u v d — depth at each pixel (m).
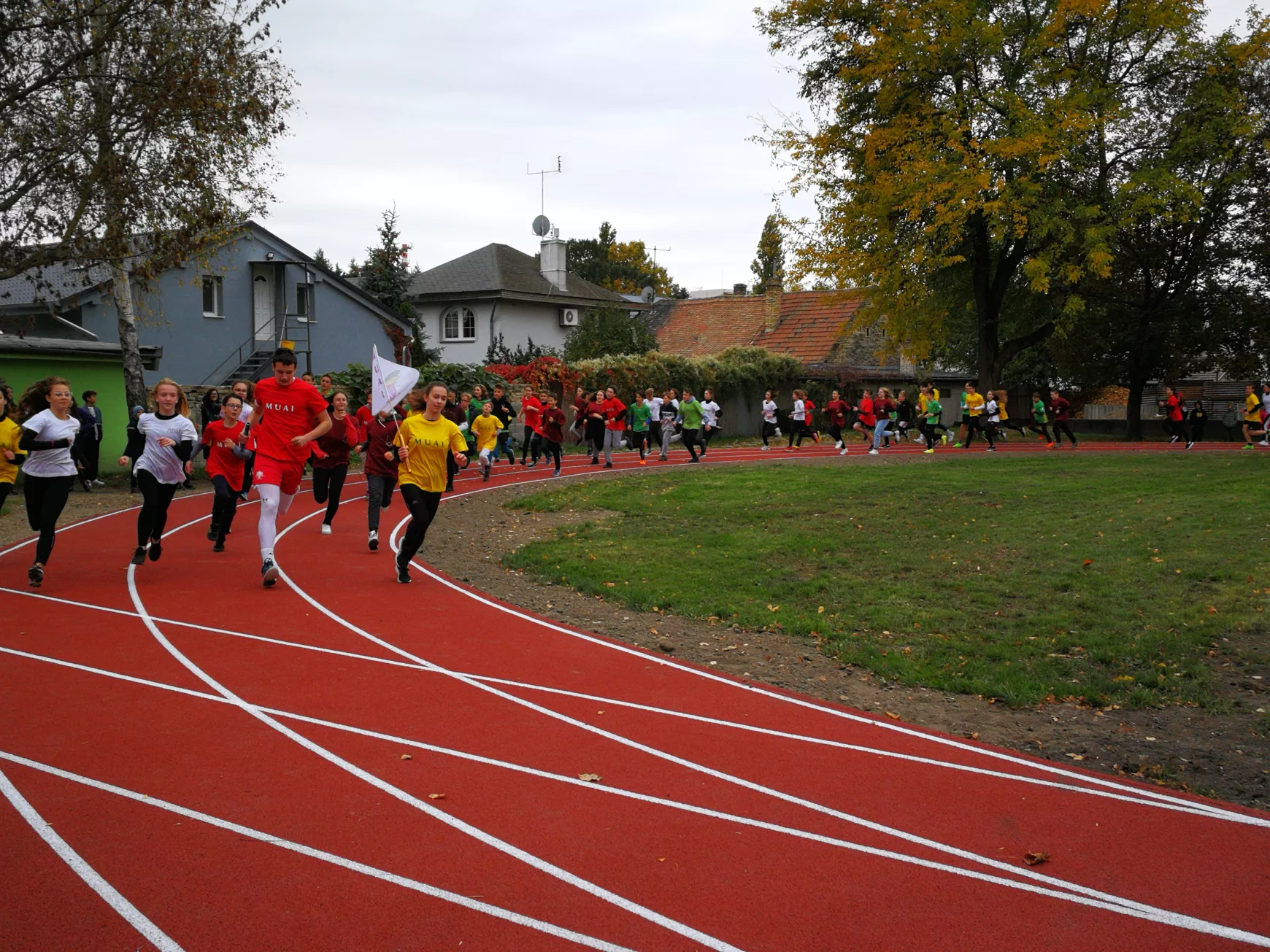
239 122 17.86
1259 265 36.53
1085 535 12.81
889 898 4.26
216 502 11.99
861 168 34.47
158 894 4.09
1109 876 4.53
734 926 3.99
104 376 21.61
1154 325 37.09
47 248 17.12
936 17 32.31
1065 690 7.43
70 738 5.84
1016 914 4.15
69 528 13.62
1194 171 34.31
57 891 4.09
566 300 46.38
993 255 37.59
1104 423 44.78
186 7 17.28
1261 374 39.03
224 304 29.06
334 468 13.84
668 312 53.38
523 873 4.37
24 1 15.45
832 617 9.59
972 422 30.19
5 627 8.30
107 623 8.52
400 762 5.65
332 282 32.19
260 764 5.54
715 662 8.28
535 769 5.63
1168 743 6.51
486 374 30.33
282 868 4.34
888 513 15.38
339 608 9.45
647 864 4.50
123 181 16.58
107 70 16.86
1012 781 5.74
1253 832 5.08
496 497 18.48
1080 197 33.19
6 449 9.83
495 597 10.38
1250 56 33.28
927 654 8.41
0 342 19.75
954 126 31.89
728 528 14.52
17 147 16.17
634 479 20.64
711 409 29.69
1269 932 4.05
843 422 29.17
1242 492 16.03
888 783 5.64
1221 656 8.16
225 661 7.54
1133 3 32.34
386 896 4.13
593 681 7.48
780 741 6.30
